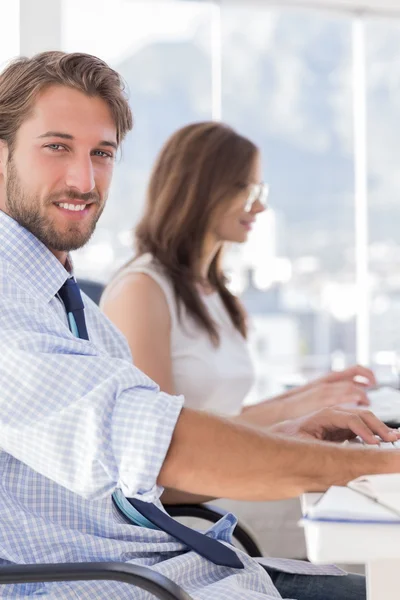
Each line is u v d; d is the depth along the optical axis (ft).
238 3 14.74
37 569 2.92
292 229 15.26
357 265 15.55
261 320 15.11
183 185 6.75
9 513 3.47
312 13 15.07
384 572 2.73
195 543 3.85
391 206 15.60
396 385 8.69
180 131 6.92
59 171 3.76
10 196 3.85
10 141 3.82
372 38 15.38
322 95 15.29
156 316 6.30
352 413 3.90
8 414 3.09
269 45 15.02
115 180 14.25
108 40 14.23
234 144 6.90
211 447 3.01
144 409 3.01
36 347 3.18
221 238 6.95
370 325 15.58
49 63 3.76
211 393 6.56
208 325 6.53
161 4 14.46
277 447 3.06
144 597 3.46
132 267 6.51
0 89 3.82
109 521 3.74
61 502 3.63
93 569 2.93
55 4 9.68
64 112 3.74
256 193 7.06
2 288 3.45
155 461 2.94
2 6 9.48
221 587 3.61
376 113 15.49
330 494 2.69
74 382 3.11
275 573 4.76
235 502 6.88
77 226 3.85
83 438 3.01
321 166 15.33
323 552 2.38
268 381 10.56
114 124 3.92
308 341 15.35
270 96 15.08
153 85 14.57
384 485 2.64
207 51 14.76
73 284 4.01
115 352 4.65
